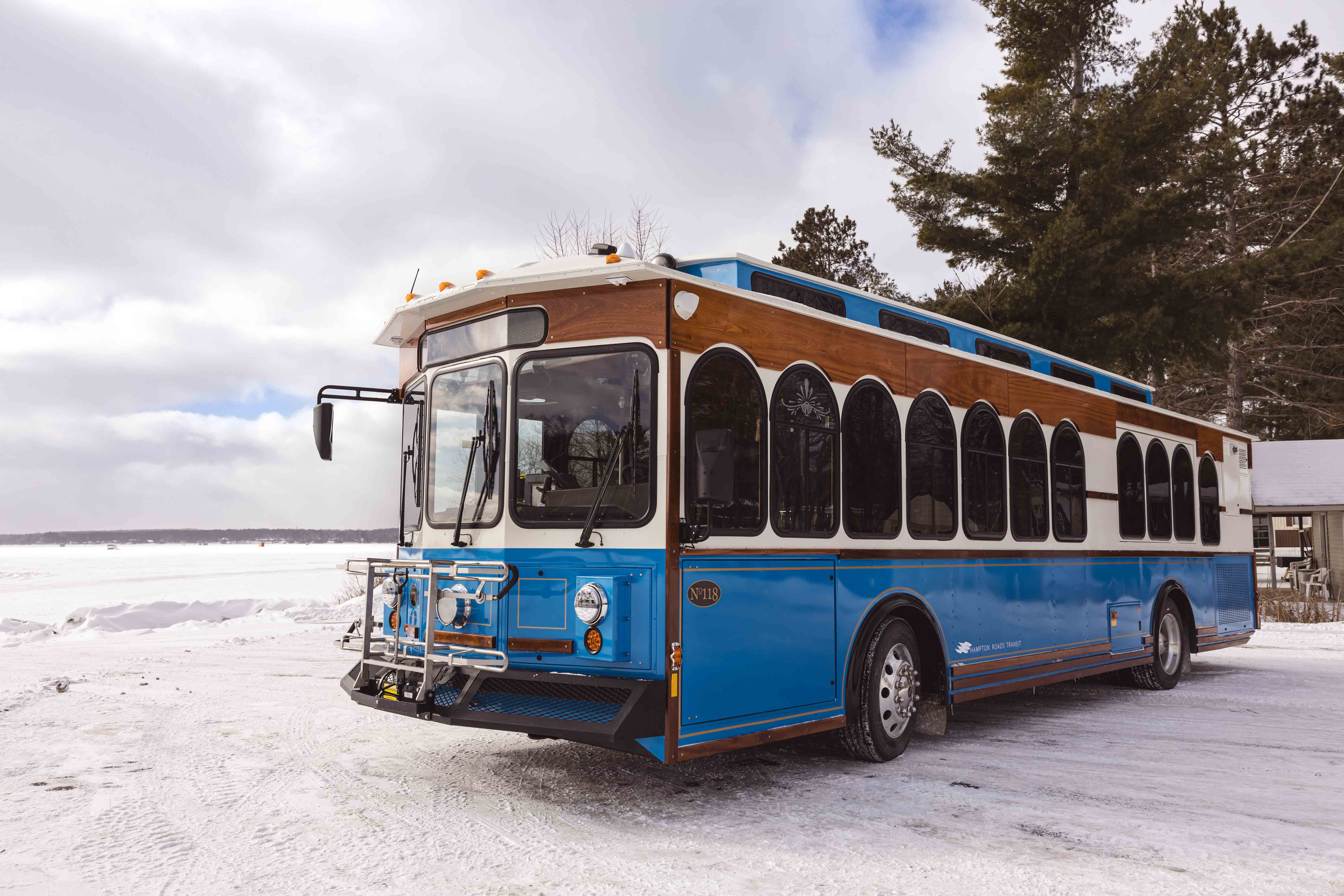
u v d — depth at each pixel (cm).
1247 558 1266
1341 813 532
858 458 630
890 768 637
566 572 511
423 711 527
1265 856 454
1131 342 2166
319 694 945
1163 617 1030
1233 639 1200
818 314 604
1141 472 1016
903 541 665
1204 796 568
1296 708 912
